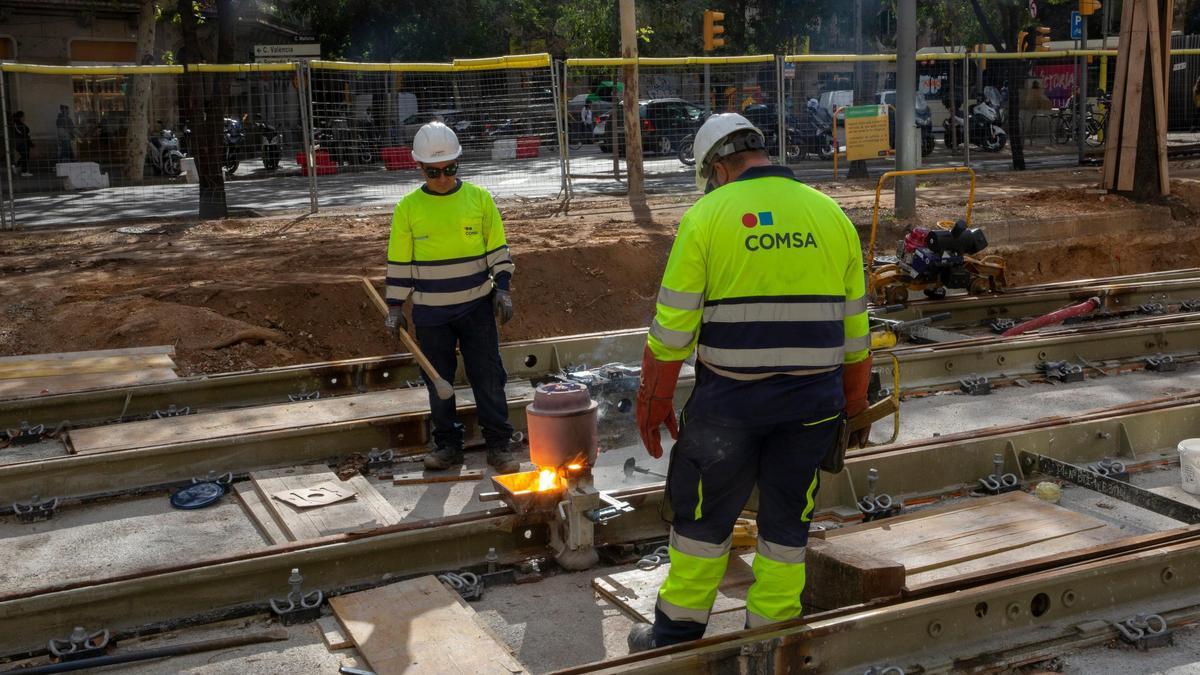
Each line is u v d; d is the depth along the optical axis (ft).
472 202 21.88
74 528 20.07
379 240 43.98
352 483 21.43
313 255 39.96
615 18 110.93
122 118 93.86
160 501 21.56
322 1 115.65
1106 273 46.85
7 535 19.76
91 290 34.60
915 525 18.28
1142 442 23.47
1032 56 69.92
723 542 13.15
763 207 12.21
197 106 54.60
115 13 108.37
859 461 20.26
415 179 68.74
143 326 31.76
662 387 12.61
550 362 30.78
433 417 22.63
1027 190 57.93
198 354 31.09
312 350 32.86
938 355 29.58
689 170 74.49
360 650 14.61
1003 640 14.67
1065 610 15.30
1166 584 16.02
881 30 83.25
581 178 68.44
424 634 14.98
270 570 16.56
